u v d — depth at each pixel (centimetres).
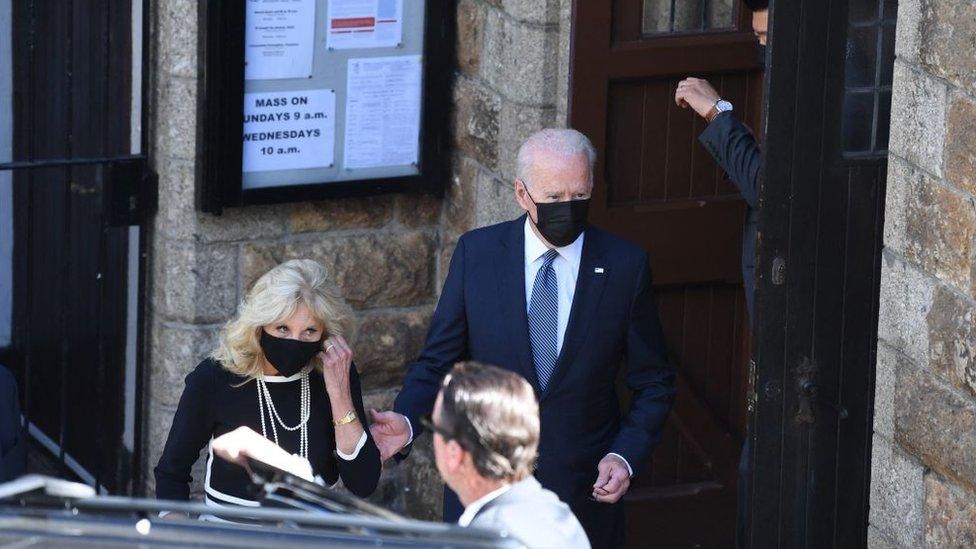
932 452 1457
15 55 2417
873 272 1662
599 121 1973
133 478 2234
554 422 1634
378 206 2217
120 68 2170
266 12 2038
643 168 2019
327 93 2103
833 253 1648
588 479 1650
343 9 2080
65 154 2338
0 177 2480
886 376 1528
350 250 2214
